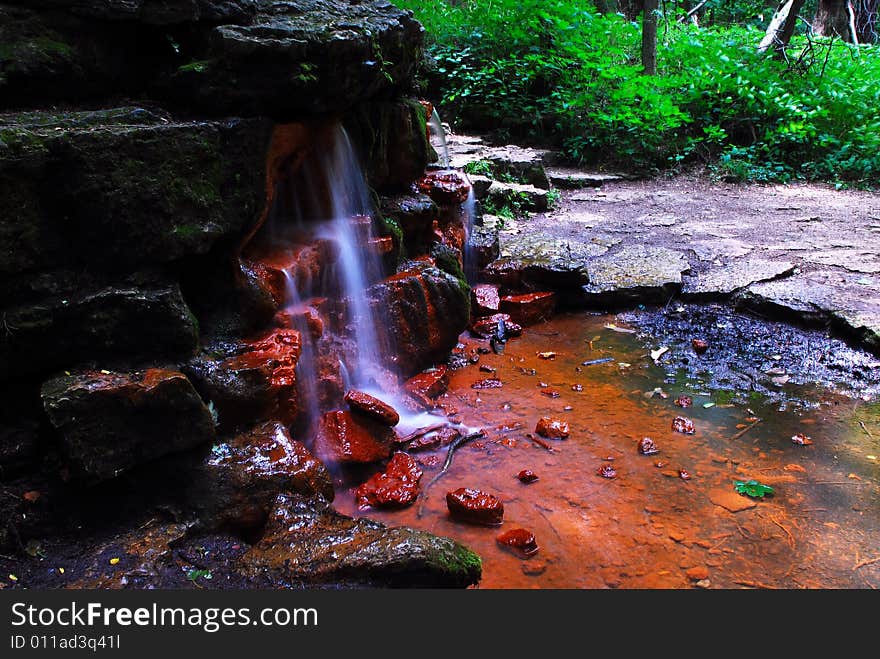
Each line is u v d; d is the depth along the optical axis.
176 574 2.13
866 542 2.77
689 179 10.36
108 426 2.22
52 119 2.36
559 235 7.11
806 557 2.67
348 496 3.11
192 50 2.88
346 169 3.81
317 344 3.34
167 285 2.55
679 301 5.60
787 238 7.03
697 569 2.59
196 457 2.48
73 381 2.23
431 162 5.58
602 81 10.79
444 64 11.37
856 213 8.23
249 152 2.89
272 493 2.49
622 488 3.16
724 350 4.76
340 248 3.62
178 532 2.30
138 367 2.47
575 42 10.88
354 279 3.78
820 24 15.55
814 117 10.84
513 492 3.12
